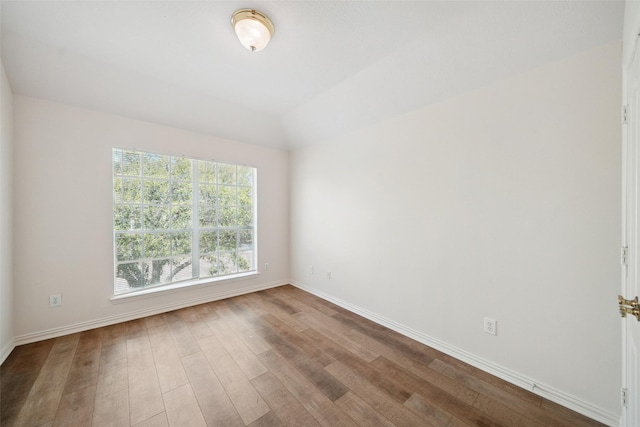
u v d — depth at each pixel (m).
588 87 1.44
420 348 2.13
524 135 1.67
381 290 2.59
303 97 2.66
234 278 3.37
